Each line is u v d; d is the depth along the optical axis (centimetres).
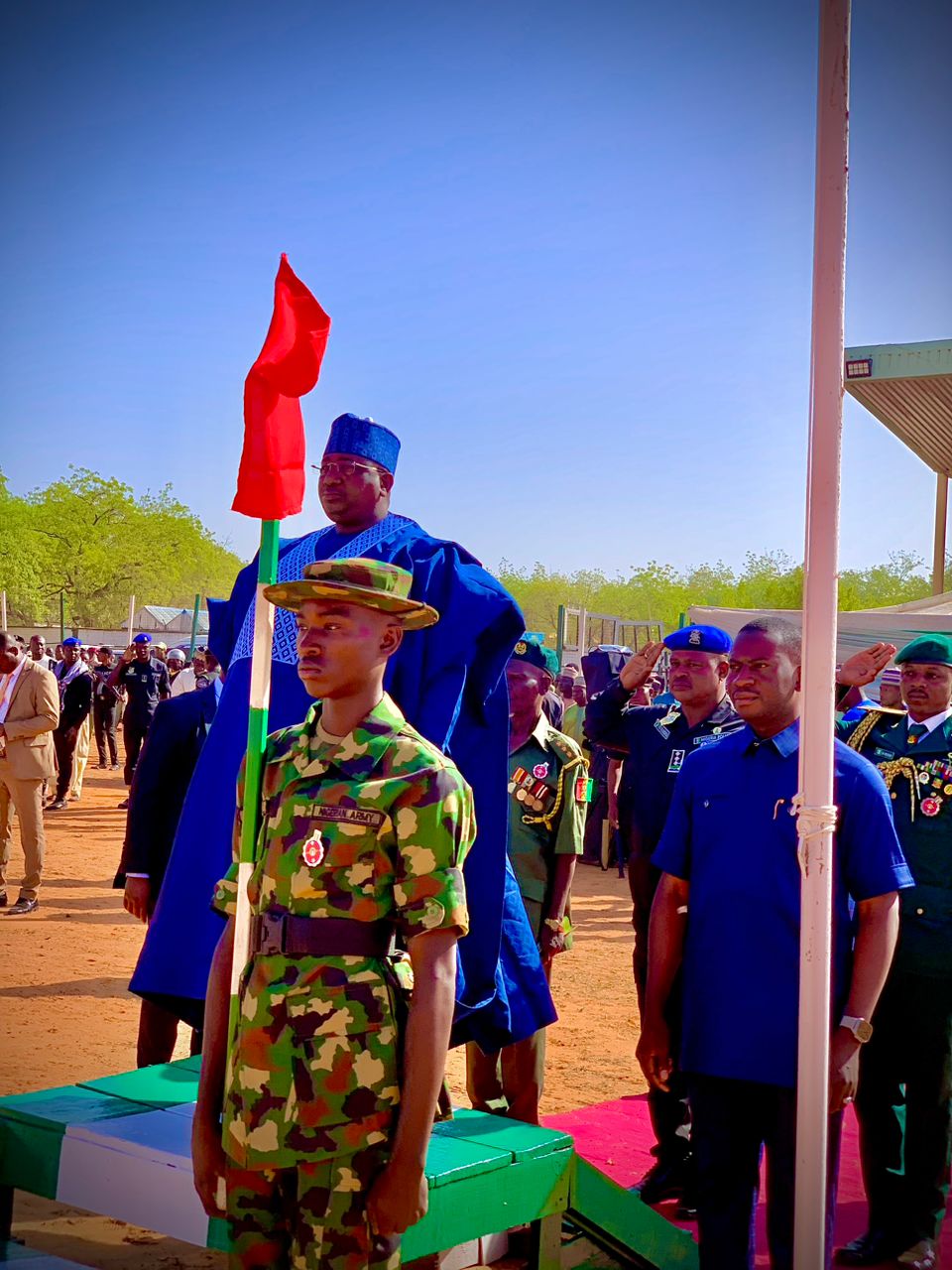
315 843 282
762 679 388
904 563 8425
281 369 332
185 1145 352
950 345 1541
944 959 500
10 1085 650
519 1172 368
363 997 277
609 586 9506
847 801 380
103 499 8388
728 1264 387
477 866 436
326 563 301
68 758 1880
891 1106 512
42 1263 360
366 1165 275
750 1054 378
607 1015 899
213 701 574
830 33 332
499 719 446
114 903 1191
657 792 550
